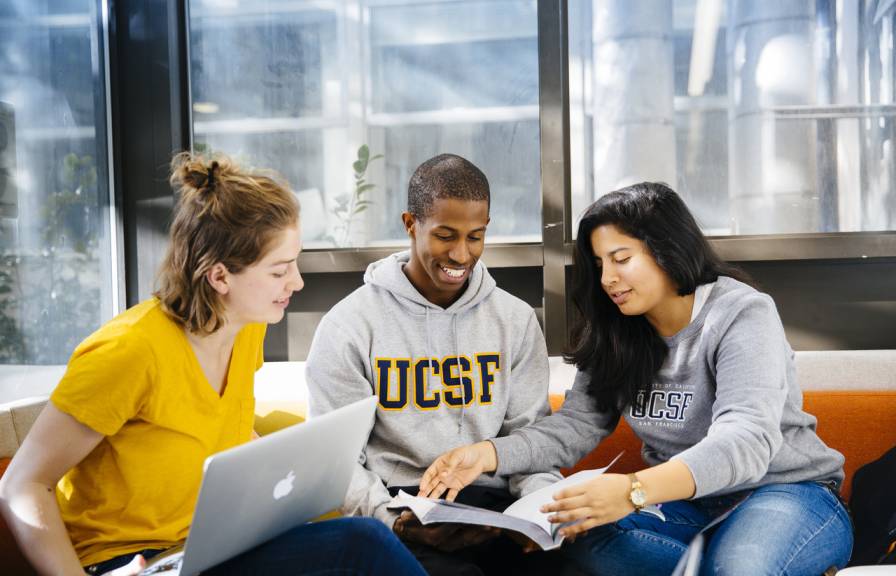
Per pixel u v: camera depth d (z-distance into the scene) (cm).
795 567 134
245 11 244
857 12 219
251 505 106
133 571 107
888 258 221
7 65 200
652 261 159
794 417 155
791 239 219
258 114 245
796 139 223
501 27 234
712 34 224
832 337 226
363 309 177
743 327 152
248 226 129
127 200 243
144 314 131
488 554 158
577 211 232
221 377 142
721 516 149
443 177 164
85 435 121
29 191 206
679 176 228
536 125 234
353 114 241
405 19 238
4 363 197
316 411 171
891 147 221
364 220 242
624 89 227
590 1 228
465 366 176
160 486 130
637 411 170
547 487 146
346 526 120
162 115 240
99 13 236
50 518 116
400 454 172
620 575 151
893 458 164
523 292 237
